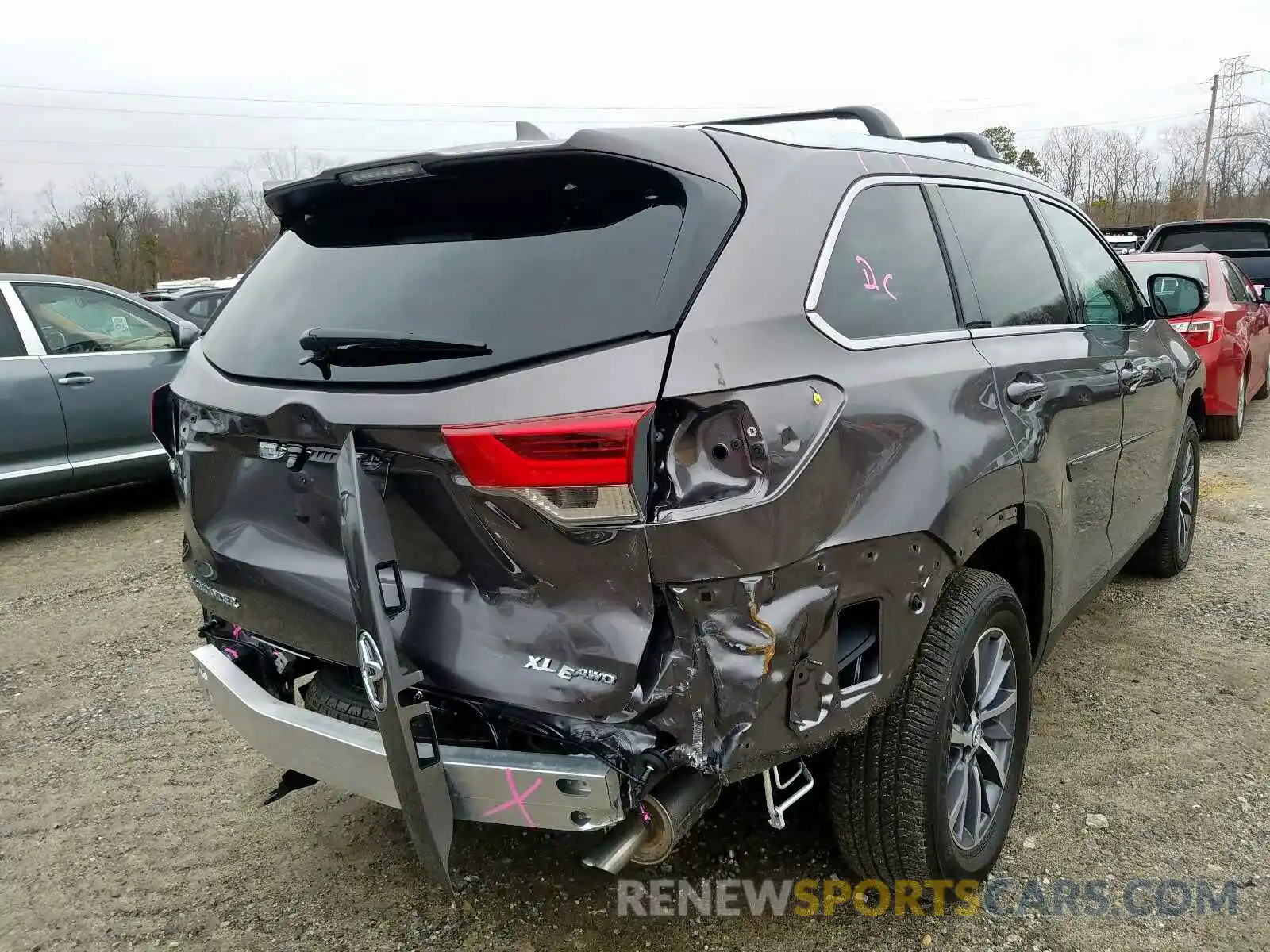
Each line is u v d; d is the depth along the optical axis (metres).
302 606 2.22
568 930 2.46
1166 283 7.85
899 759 2.23
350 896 2.63
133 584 5.25
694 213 1.97
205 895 2.65
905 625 2.14
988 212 3.00
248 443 2.24
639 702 1.84
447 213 2.23
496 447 1.78
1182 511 4.79
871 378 2.15
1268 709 3.47
